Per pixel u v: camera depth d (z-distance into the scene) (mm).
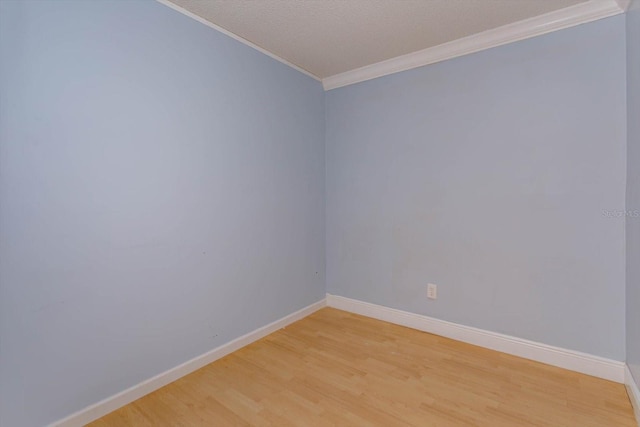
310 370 1994
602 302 1865
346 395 1743
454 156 2344
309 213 2908
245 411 1625
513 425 1501
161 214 1833
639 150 1516
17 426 1362
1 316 1317
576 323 1945
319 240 3035
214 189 2109
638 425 1480
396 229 2658
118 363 1668
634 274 1613
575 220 1929
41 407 1424
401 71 2566
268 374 1955
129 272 1704
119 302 1668
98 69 1566
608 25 1797
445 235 2412
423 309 2549
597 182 1856
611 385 1801
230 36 2178
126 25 1663
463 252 2338
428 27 2094
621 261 1802
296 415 1592
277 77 2545
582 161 1896
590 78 1857
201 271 2043
